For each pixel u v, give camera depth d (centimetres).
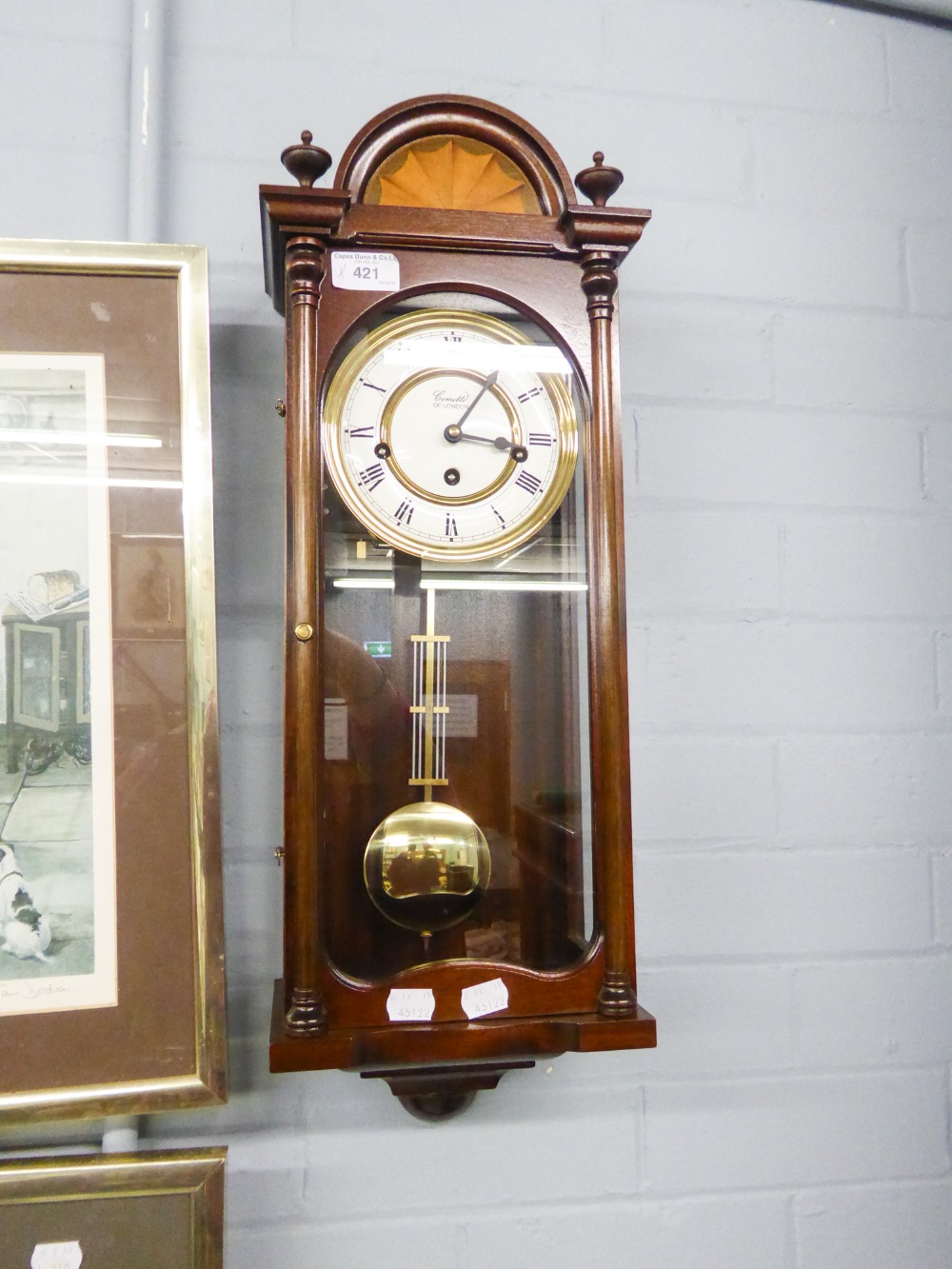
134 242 79
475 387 74
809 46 96
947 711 94
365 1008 68
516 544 74
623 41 93
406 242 71
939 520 96
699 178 93
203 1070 72
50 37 83
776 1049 89
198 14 85
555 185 74
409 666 73
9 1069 71
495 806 73
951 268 97
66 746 73
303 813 67
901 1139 91
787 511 93
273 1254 80
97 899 73
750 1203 88
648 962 88
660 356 91
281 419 84
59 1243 72
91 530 74
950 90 97
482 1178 84
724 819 90
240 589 83
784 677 92
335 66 87
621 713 71
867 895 92
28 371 74
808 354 94
